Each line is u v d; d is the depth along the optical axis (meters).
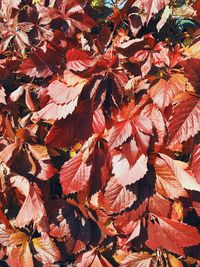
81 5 0.57
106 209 0.54
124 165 0.52
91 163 0.53
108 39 0.56
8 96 0.59
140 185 0.54
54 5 0.59
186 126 0.48
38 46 0.56
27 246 0.62
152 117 0.51
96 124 0.54
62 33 0.56
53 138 0.54
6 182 0.56
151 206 0.54
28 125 0.58
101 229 0.58
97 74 0.52
